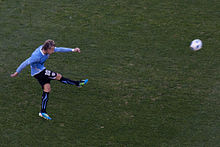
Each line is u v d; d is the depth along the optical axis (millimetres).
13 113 27156
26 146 24453
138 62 32406
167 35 35844
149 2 41188
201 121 26188
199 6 40219
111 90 29312
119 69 31594
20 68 25250
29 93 29141
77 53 33594
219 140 24609
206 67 31578
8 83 30109
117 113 27125
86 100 28422
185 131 25469
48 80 26266
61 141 24844
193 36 35562
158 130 25609
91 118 26734
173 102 28000
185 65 31938
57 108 27688
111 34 36094
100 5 40719
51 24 37656
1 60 32781
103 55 33312
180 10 39625
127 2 41250
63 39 35406
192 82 29938
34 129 25828
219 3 40625
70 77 30656
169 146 24344
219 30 36281
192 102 27922
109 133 25453
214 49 33719
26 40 35406
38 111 27406
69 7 40375
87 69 31672
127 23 37688
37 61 25062
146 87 29562
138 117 26734
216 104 27594
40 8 40219
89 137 25156
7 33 36375
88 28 37000
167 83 29906
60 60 32812
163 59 32719
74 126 26062
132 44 34656
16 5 40844
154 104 27875
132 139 24953
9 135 25297
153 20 38125
